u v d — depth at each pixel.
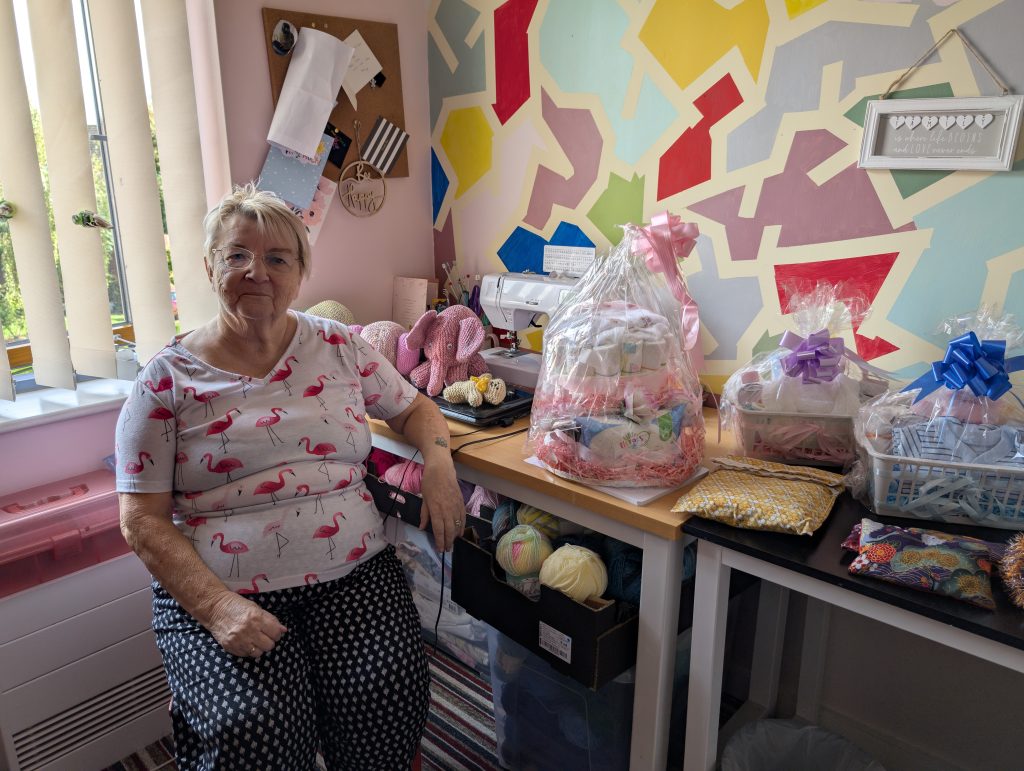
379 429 1.63
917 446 1.15
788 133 1.50
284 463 1.31
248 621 1.14
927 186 1.36
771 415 1.31
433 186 2.24
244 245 1.26
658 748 1.30
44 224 1.61
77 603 1.54
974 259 1.34
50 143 1.62
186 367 1.30
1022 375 1.33
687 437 1.30
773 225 1.56
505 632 1.40
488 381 1.66
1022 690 1.39
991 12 1.24
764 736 1.45
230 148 1.84
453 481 1.42
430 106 2.18
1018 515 1.09
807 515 1.10
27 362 1.81
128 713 1.65
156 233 1.75
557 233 1.94
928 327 1.42
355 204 2.08
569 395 1.31
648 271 1.50
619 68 1.72
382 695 1.25
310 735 1.20
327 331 1.43
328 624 1.28
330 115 1.97
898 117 1.35
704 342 1.73
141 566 1.62
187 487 1.29
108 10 1.62
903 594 0.97
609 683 1.33
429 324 1.76
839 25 1.39
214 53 1.77
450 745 1.67
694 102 1.61
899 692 1.56
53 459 1.69
